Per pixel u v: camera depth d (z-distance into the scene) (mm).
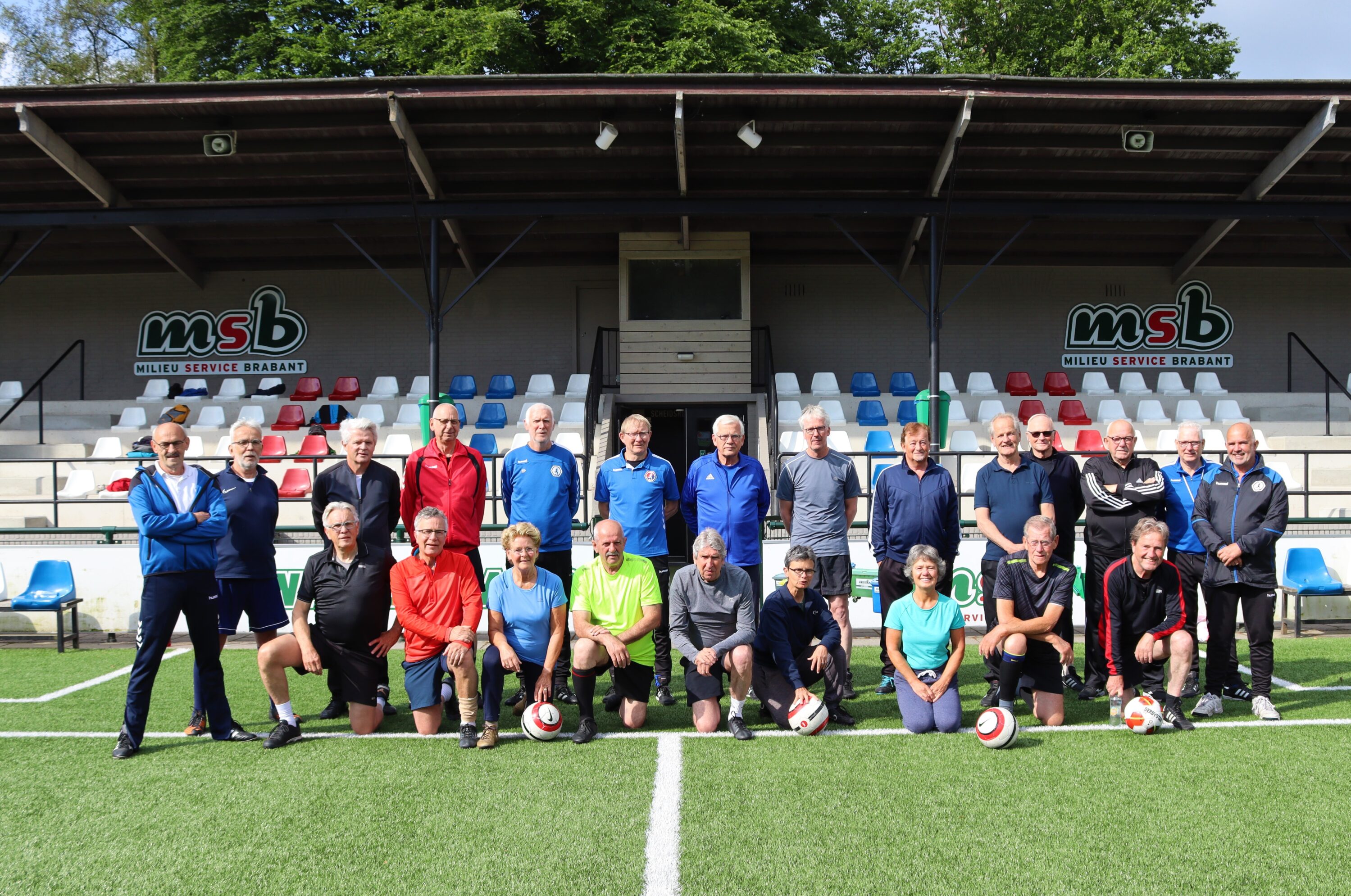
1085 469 5445
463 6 18328
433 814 3672
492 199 12703
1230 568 4996
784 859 3230
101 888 3064
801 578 4836
